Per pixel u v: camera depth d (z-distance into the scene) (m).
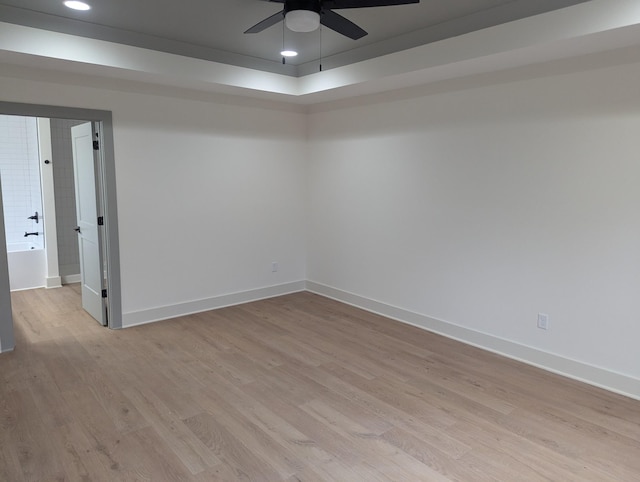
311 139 5.46
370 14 3.15
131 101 4.14
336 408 2.90
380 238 4.73
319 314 4.82
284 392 3.11
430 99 4.08
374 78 3.89
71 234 6.08
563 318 3.35
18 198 6.14
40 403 2.93
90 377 3.31
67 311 4.86
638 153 2.89
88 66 3.51
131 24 3.39
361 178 4.86
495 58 3.17
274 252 5.42
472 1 2.92
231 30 3.51
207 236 4.82
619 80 2.93
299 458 2.39
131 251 4.32
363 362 3.61
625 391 3.06
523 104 3.43
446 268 4.12
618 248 3.03
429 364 3.57
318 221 5.49
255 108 5.02
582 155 3.14
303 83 4.62
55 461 2.35
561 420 2.76
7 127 5.97
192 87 4.36
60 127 5.88
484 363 3.59
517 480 2.23
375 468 2.31
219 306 5.00
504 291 3.69
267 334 4.23
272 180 5.28
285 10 2.51
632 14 2.45
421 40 3.49
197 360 3.63
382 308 4.79
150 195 4.37
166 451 2.44
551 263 3.38
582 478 2.24
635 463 2.35
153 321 4.53
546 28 2.79
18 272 5.72
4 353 3.72
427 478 2.24
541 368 3.49
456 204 3.97
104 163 4.07
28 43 3.13
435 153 4.09
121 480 2.21
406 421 2.75
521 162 3.48
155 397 3.03
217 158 4.79
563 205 3.27
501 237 3.67
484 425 2.71
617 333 3.08
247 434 2.61
